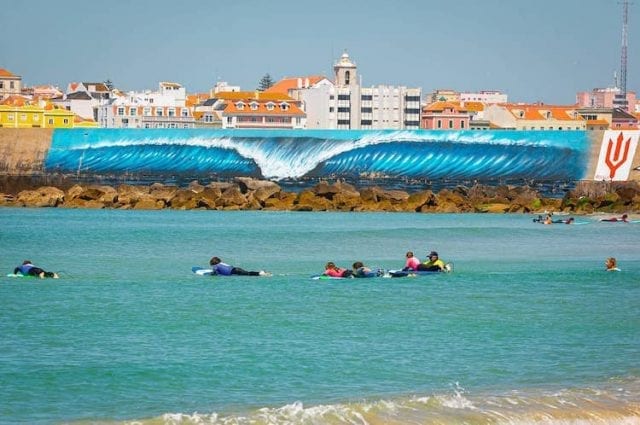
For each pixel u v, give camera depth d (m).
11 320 100.94
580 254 177.88
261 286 128.12
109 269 148.50
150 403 70.31
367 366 82.31
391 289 125.94
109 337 92.75
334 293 122.00
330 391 74.31
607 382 77.94
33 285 127.69
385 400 71.31
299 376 78.62
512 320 104.25
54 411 68.06
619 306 114.19
